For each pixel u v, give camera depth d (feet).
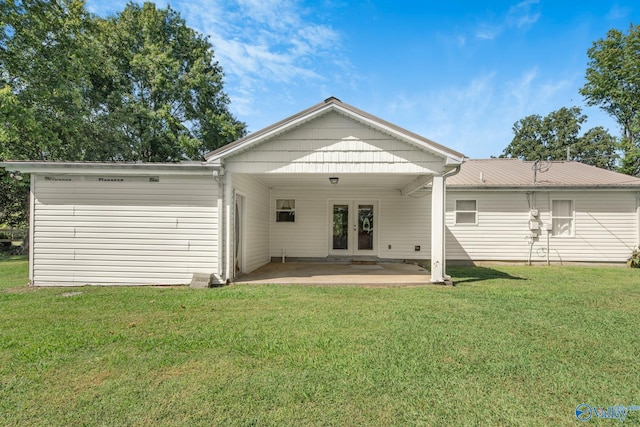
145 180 24.12
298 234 39.34
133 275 24.07
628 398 8.59
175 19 71.72
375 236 39.37
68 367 10.25
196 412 7.88
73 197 24.02
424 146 23.36
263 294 20.58
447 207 38.73
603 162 104.17
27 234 59.06
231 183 24.43
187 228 24.12
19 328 13.91
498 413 7.90
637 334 13.28
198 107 72.54
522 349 11.68
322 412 7.89
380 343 12.21
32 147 46.21
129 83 65.26
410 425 7.42
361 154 23.95
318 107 23.45
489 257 38.29
